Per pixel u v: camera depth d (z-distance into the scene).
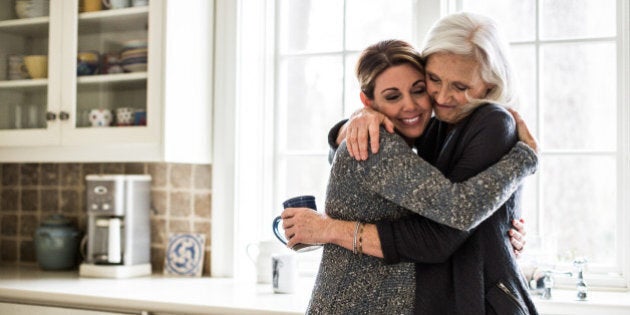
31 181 3.06
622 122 2.27
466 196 1.20
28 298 2.27
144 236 2.71
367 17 2.67
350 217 1.35
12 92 2.70
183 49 2.51
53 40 2.62
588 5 2.36
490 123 1.27
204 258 2.71
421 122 1.38
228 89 2.65
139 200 2.68
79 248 2.92
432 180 1.22
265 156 2.75
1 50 2.73
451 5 2.46
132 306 2.11
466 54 1.31
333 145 1.49
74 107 2.57
